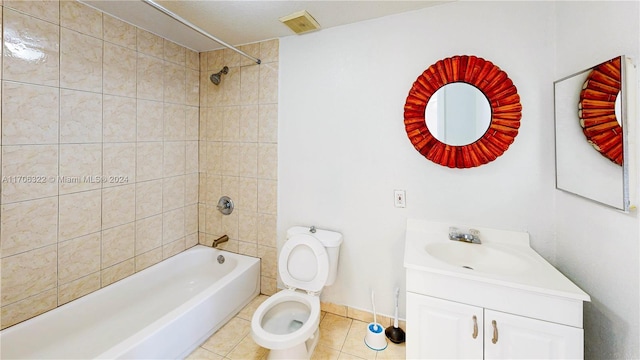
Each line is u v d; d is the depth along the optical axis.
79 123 1.63
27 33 1.39
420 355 1.27
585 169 1.14
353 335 1.79
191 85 2.37
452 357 1.22
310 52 1.96
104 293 1.77
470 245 1.52
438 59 1.64
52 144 1.52
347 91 1.87
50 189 1.52
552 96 1.43
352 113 1.87
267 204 2.19
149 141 2.05
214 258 2.38
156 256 2.15
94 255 1.74
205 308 1.71
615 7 0.98
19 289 1.42
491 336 1.15
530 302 1.09
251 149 2.22
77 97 1.61
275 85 2.10
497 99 1.48
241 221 2.31
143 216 2.04
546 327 1.07
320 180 1.99
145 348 1.35
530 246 1.51
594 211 1.13
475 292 1.17
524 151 1.50
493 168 1.56
